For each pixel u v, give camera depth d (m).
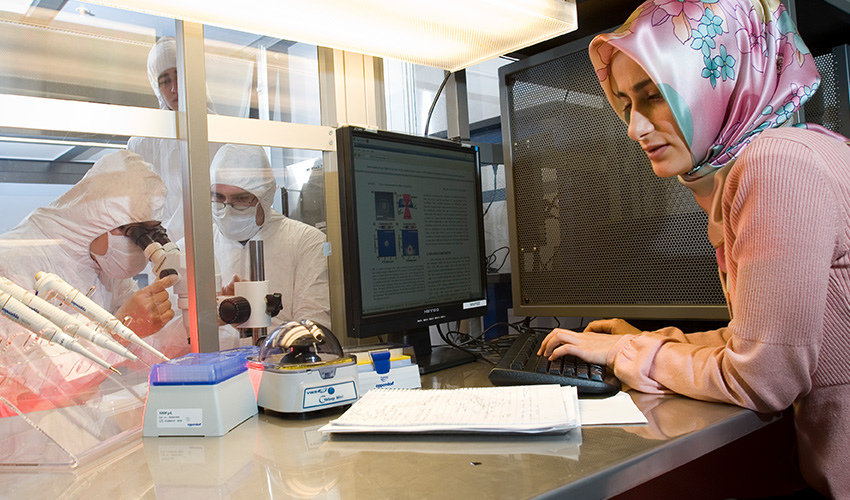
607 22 1.23
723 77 0.80
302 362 0.75
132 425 0.67
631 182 1.12
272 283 1.77
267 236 1.83
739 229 0.68
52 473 0.53
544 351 0.92
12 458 0.55
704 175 0.86
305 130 1.26
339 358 0.77
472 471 0.49
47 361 0.64
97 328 0.71
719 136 0.83
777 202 0.65
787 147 0.67
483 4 1.01
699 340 0.85
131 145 1.71
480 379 0.93
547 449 0.54
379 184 1.07
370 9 1.00
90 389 0.66
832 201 0.65
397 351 0.92
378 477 0.48
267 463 0.54
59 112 0.97
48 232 1.55
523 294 1.29
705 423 0.61
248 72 1.88
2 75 1.54
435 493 0.44
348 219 1.00
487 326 1.56
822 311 0.64
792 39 0.84
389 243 1.08
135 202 1.67
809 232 0.64
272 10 0.97
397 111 1.67
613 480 0.49
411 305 1.11
